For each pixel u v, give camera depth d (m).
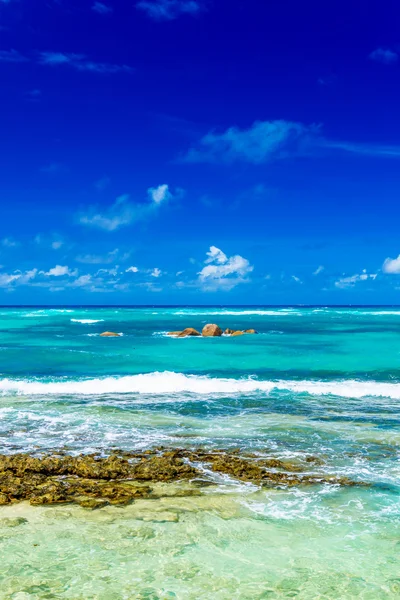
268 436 12.30
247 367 23.77
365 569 6.58
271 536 7.41
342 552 7.00
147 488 9.00
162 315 84.56
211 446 11.45
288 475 9.73
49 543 7.14
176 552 6.95
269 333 44.00
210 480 9.43
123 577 6.35
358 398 16.84
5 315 81.25
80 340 36.59
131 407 15.34
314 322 62.41
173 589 6.11
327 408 15.38
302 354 28.33
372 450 11.30
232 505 8.41
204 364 24.66
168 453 10.80
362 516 8.07
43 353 27.81
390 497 8.80
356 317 76.50
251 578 6.36
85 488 8.93
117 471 9.60
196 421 13.71
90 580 6.28
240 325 56.50
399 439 12.14
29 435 12.20
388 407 15.55
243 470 9.87
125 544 7.13
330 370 22.89
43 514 8.01
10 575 6.36
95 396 16.97
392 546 7.16
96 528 7.58
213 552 6.96
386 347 31.91
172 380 19.25
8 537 7.29
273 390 18.03
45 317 74.75
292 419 14.02
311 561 6.77
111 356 27.09
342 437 12.27
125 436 12.17
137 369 23.11
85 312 99.69
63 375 21.42
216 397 16.89
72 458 10.34
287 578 6.37
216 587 6.16
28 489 8.84
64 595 5.96
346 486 9.25
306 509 8.30
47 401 16.14
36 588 6.10
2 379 20.12
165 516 7.99
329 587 6.18
